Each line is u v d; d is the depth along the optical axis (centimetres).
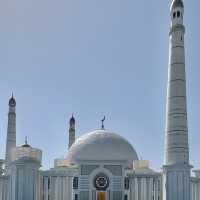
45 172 9475
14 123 11575
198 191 10038
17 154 8856
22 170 8538
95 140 9494
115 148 9394
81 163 9238
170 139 8644
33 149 8919
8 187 8969
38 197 9162
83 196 9138
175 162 8512
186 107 8744
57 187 9456
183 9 9006
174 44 8888
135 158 9681
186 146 8612
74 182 9250
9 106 11619
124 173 9294
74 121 13088
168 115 8756
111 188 9169
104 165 9250
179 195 8425
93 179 9188
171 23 9006
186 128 8675
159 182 9525
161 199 9419
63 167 9600
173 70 8806
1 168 9438
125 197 9212
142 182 9550
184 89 8775
